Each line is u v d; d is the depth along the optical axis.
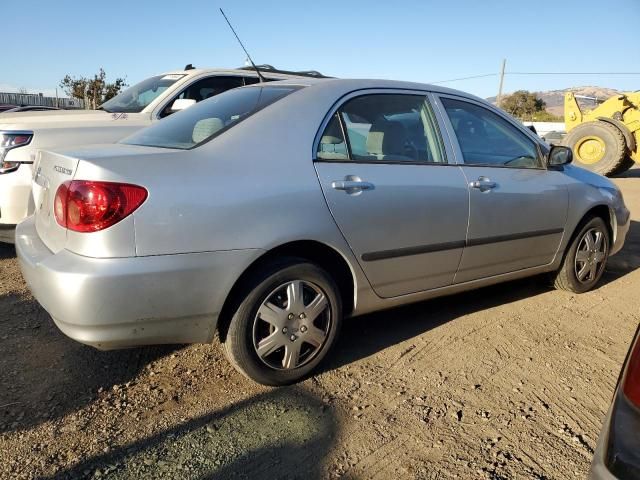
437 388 3.08
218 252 2.63
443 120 3.70
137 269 2.46
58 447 2.47
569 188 4.32
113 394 2.93
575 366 3.39
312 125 3.09
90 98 31.09
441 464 2.45
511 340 3.75
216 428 2.65
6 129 4.92
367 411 2.84
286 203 2.82
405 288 3.45
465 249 3.65
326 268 3.19
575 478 2.38
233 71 6.68
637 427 1.51
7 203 4.82
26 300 4.19
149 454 2.45
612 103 15.30
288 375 3.00
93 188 2.45
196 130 3.12
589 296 4.72
